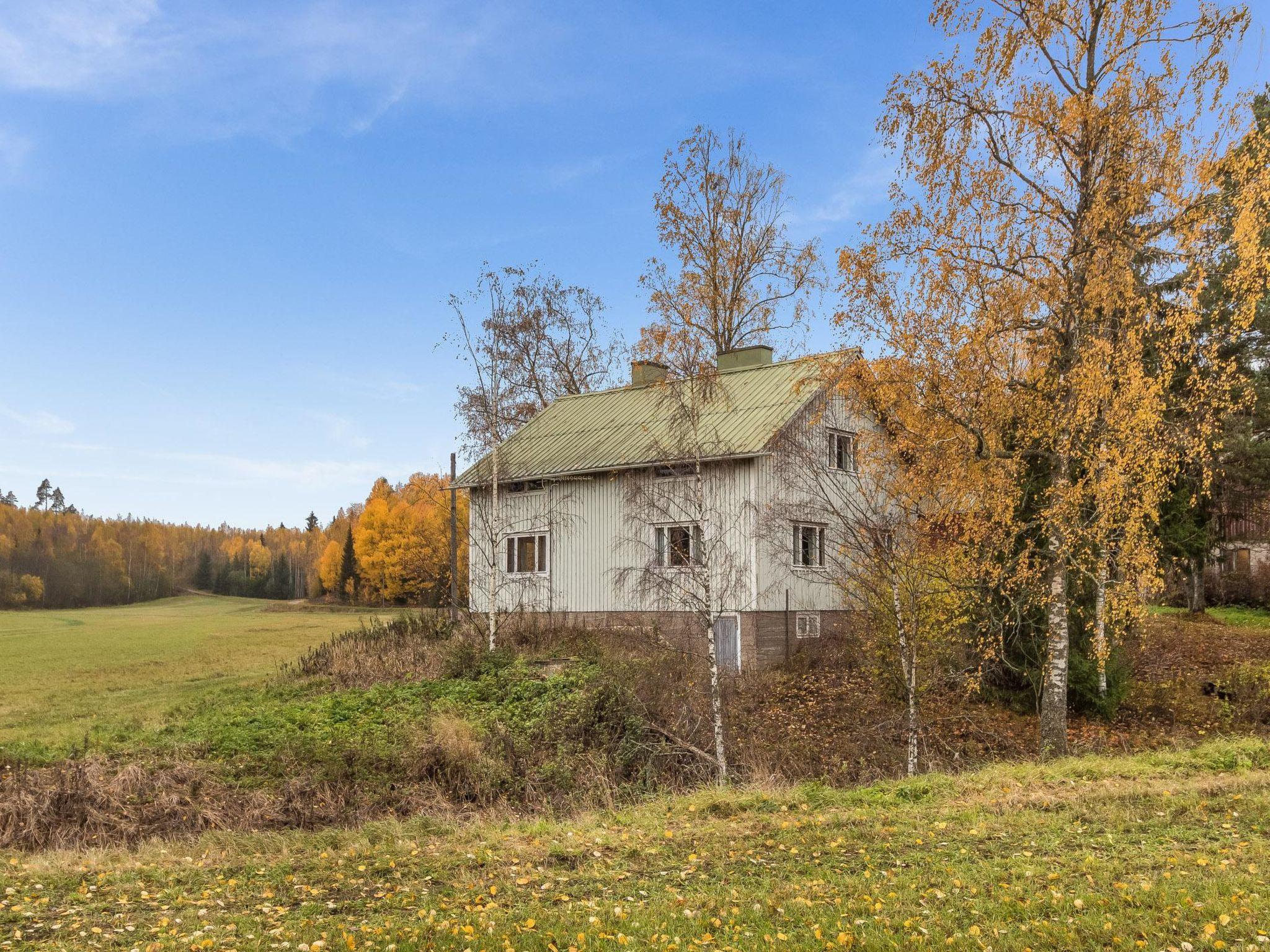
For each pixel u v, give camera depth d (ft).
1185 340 49.44
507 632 85.97
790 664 80.79
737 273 119.96
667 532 74.95
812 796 41.11
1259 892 23.66
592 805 48.11
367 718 63.36
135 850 40.04
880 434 59.31
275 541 474.90
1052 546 52.70
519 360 92.73
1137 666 76.33
